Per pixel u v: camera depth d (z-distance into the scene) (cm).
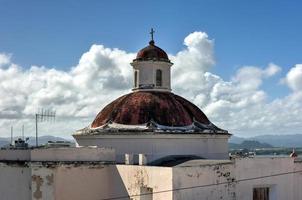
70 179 2762
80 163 2803
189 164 2555
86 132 3189
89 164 2834
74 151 2825
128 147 3009
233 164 2561
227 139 3241
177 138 2989
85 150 2859
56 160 2767
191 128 3075
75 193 2775
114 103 3319
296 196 2756
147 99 3194
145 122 3045
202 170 2453
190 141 3034
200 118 3253
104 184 2884
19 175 2731
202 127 3138
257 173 2628
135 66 3438
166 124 3048
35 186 2656
